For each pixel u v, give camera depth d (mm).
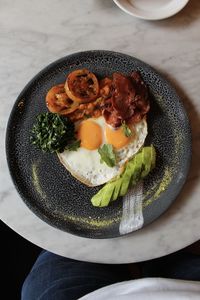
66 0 627
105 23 627
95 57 611
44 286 647
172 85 623
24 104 611
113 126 600
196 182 609
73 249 602
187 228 603
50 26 626
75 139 605
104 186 600
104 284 646
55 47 625
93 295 550
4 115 621
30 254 733
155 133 608
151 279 543
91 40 627
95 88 606
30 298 644
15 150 607
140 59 626
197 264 668
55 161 606
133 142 606
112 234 589
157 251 600
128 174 594
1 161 614
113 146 605
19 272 725
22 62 625
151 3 618
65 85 608
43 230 606
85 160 605
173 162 604
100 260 601
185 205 606
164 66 625
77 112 608
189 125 597
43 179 605
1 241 730
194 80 624
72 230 590
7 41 625
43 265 672
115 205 603
